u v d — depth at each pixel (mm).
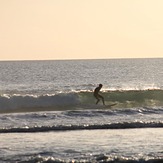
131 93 104625
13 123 70500
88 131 64562
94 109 92438
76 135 61188
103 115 78375
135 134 62000
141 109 84812
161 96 105688
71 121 72250
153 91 105938
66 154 49688
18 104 94688
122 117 76625
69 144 55250
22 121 72375
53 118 75125
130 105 100938
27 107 95000
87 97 100250
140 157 47188
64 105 97125
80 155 49125
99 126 67188
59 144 55281
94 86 184625
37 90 149375
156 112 82625
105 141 57000
